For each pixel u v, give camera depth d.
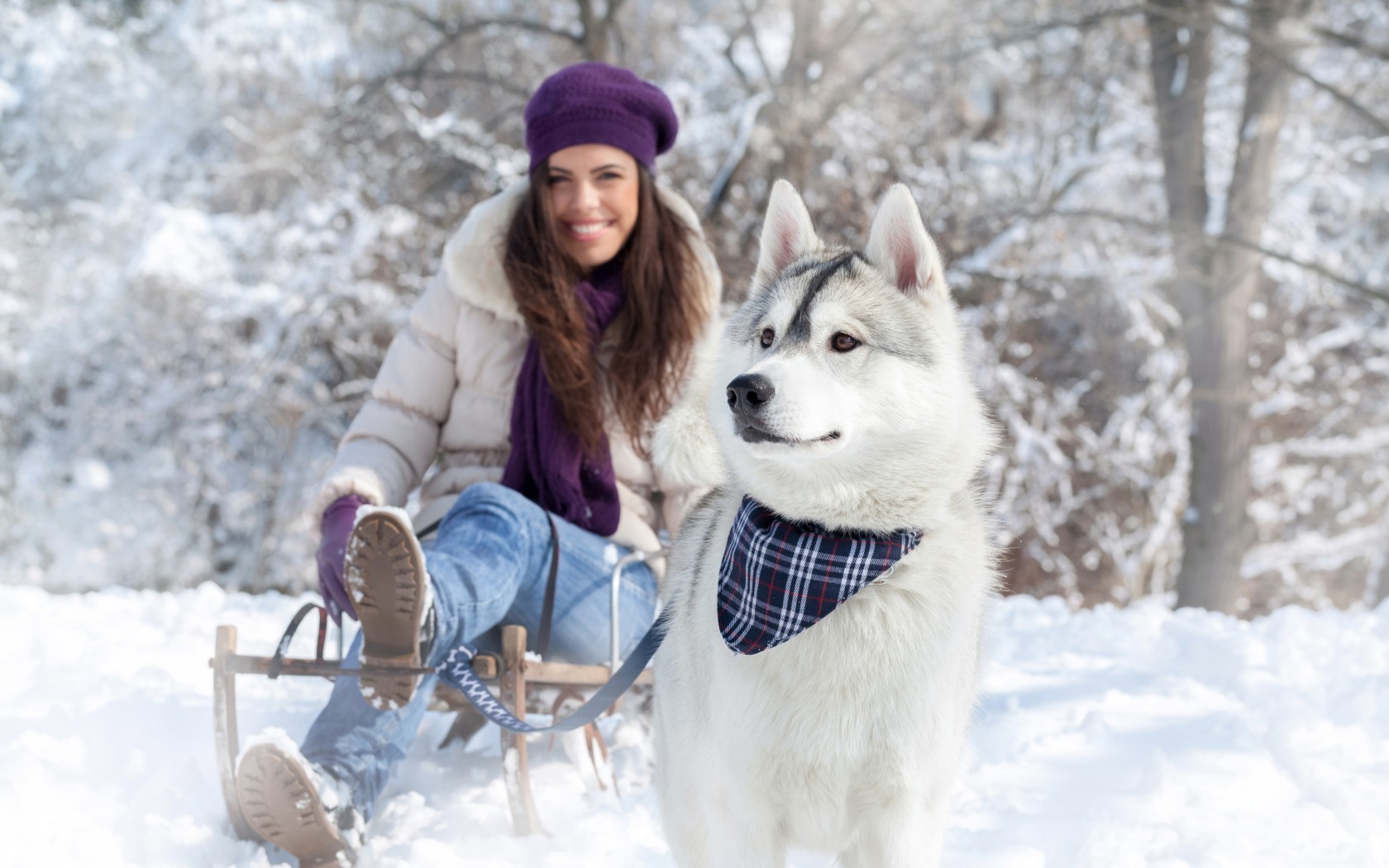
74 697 3.89
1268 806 3.30
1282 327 17.25
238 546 17.39
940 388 2.50
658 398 3.67
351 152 16.58
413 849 2.73
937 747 2.39
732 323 2.85
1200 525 13.23
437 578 2.89
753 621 2.35
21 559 17.14
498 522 3.21
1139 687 4.76
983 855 2.84
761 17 17.02
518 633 2.92
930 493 2.45
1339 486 17.69
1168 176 13.45
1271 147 12.91
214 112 18.30
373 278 15.83
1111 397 16.58
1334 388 17.48
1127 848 2.85
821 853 2.55
